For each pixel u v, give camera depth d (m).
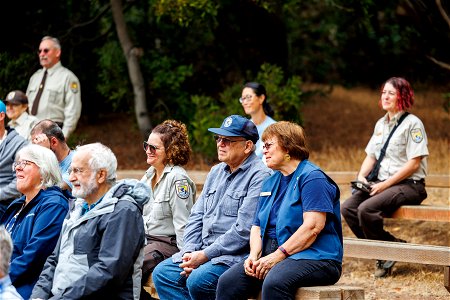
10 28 14.77
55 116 10.71
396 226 10.45
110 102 18.89
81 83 16.56
